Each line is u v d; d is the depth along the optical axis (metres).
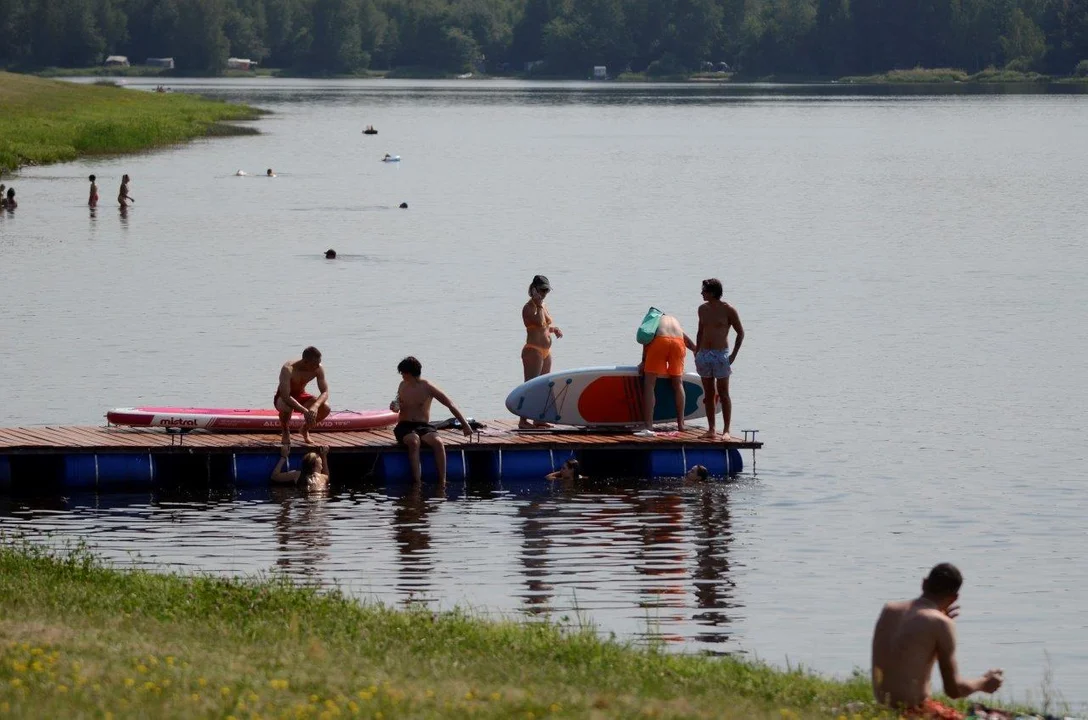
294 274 146.75
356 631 43.72
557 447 74.62
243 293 133.50
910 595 55.50
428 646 42.28
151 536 62.34
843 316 124.25
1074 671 47.72
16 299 128.00
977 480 73.56
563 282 142.88
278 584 51.66
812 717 36.19
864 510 68.00
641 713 34.34
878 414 88.69
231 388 93.44
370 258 160.25
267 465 72.31
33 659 36.75
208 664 37.62
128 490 70.31
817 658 48.16
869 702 38.66
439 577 56.91
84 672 35.81
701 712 35.09
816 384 97.50
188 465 71.62
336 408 88.62
